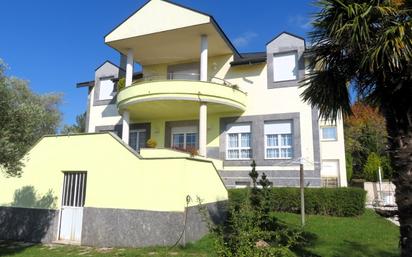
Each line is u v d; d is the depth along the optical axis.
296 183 15.75
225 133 17.75
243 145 17.39
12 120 8.08
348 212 12.52
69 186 10.87
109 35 18.34
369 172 23.50
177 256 8.01
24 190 11.38
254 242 5.33
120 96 17.28
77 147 10.83
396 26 5.50
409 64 5.50
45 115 9.20
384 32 5.51
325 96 7.12
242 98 17.22
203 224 10.14
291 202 13.30
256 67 17.81
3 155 7.70
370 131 28.98
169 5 17.16
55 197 10.82
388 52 5.44
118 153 10.11
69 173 10.95
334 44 6.60
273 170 16.33
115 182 9.97
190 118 19.03
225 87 16.31
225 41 17.58
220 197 11.84
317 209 12.98
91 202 10.20
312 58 7.27
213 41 17.67
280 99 16.92
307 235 9.88
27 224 11.02
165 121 19.56
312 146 15.84
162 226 9.06
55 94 34.06
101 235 9.79
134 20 17.88
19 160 8.66
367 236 9.84
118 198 9.82
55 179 10.96
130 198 9.65
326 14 6.47
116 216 9.71
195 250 8.53
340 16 6.07
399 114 5.75
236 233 5.41
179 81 15.70
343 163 20.94
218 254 5.29
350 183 24.36
